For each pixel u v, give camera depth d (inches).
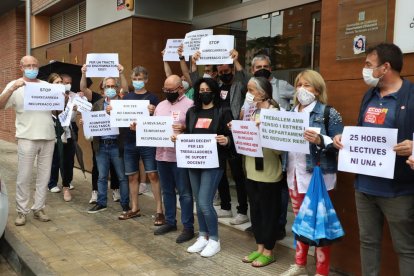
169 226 209.0
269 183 161.8
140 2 292.8
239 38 267.9
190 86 229.3
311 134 131.7
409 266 118.0
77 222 225.1
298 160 146.7
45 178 222.8
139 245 191.9
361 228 127.0
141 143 193.3
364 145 118.9
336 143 125.6
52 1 423.2
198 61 194.2
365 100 125.4
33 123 210.4
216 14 283.9
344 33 152.5
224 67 208.5
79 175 356.8
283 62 238.7
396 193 116.0
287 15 234.4
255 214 168.9
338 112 151.6
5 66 581.0
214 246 180.1
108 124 224.2
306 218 136.2
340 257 156.9
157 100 221.9
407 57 135.0
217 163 171.6
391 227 120.1
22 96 206.5
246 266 168.6
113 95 227.9
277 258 176.2
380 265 129.4
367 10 144.7
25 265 167.8
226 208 227.9
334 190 156.9
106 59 228.8
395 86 118.4
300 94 141.4
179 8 308.0
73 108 234.8
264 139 146.9
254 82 158.6
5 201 178.2
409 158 105.7
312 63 221.1
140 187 286.2
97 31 339.6
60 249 185.8
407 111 113.9
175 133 187.3
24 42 545.0
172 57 240.8
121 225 220.8
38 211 224.5
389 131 113.0
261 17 251.0
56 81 240.8
